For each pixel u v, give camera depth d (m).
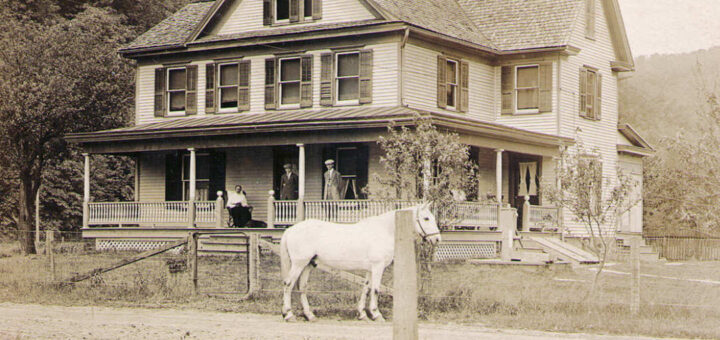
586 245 30.98
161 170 36.44
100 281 20.59
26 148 35.53
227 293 19.34
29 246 27.50
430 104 32.69
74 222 47.66
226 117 34.53
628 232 36.88
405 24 30.91
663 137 38.97
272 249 19.09
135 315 17.25
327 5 32.88
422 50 32.41
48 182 46.22
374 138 28.39
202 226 32.12
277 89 33.88
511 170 35.19
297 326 15.70
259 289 19.06
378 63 31.73
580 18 36.78
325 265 16.50
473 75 35.09
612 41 39.66
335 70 32.66
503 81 36.00
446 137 21.02
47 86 34.38
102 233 33.44
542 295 18.36
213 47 34.88
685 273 23.33
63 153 37.28
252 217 33.81
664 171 40.94
